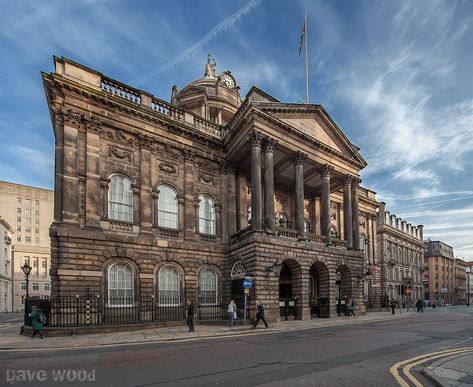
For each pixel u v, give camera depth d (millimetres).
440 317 32438
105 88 25516
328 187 32188
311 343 14805
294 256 27344
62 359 11742
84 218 22938
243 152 29875
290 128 29312
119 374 9422
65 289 21234
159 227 26281
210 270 28609
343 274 33062
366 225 49969
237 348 13555
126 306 23531
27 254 101312
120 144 25547
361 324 23984
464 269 122125
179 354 12297
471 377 8508
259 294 24453
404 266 67438
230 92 45156
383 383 8398
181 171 28641
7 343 15727
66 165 22594
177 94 46406
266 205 27156
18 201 104188
